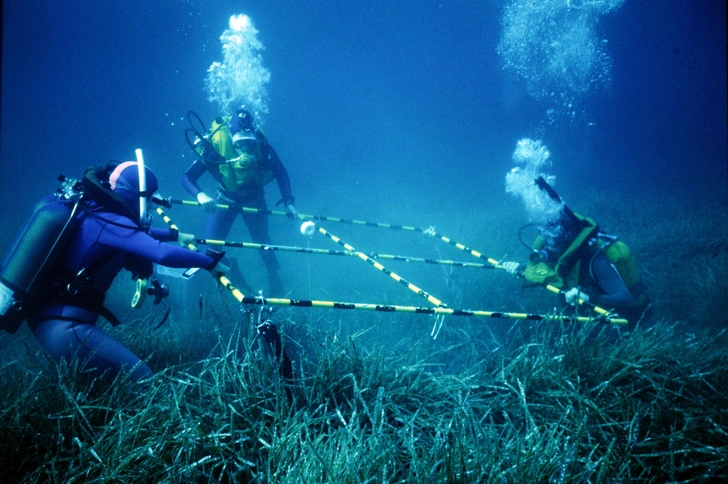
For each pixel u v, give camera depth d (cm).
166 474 181
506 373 273
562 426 211
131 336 320
